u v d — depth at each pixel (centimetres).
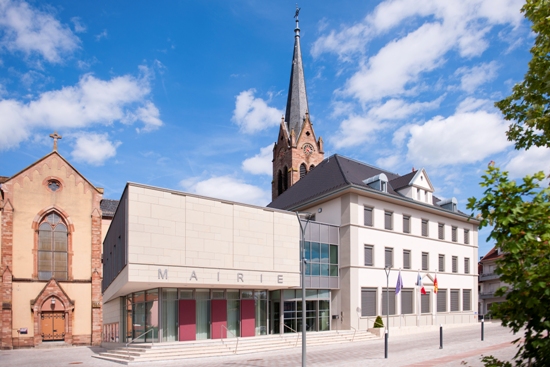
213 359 2239
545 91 818
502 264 621
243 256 2798
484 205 630
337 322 3569
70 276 4559
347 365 1861
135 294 2975
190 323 2708
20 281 4319
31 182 4525
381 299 3728
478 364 1661
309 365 1919
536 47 841
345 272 3581
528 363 628
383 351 2356
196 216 2608
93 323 4541
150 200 2436
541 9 807
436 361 1820
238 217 2812
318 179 4303
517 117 912
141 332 2823
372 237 3753
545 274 579
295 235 3155
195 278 2545
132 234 2352
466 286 4725
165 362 2169
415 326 3747
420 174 4288
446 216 4588
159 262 2422
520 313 604
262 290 3167
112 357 2625
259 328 3092
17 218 4406
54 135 4709
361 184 3838
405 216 4141
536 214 591
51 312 4434
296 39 7638
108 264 3631
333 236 3647
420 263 4172
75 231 4662
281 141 7212
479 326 4288
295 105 7275
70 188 4703
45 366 2389
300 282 3131
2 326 4134
